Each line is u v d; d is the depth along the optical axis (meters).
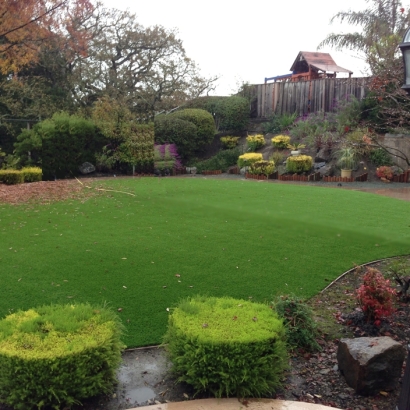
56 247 5.73
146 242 6.04
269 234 6.57
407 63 2.81
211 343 2.55
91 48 20.05
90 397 2.64
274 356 2.64
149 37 20.98
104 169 15.77
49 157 14.39
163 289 4.36
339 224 7.31
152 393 2.72
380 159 14.27
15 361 2.32
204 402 2.58
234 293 4.32
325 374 2.94
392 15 17.53
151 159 16.27
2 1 11.16
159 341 3.36
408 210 8.66
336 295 4.38
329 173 14.45
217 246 5.89
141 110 21.06
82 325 2.66
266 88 20.19
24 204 8.94
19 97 18.12
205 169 17.05
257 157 16.11
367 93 15.95
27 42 13.42
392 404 2.63
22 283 4.43
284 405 2.56
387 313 3.54
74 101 20.12
